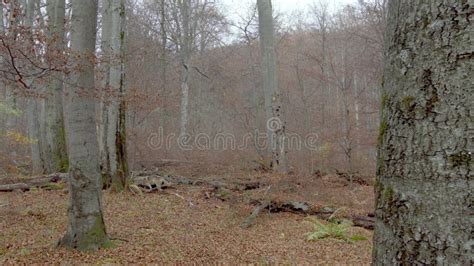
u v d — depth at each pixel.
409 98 1.50
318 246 6.87
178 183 11.88
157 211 8.78
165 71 22.27
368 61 17.28
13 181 10.91
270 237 7.44
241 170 14.31
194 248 6.38
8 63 5.24
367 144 14.69
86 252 5.55
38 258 5.23
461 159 1.33
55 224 7.22
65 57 5.16
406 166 1.49
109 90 6.78
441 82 1.41
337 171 14.26
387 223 1.55
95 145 5.75
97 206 5.82
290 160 14.81
